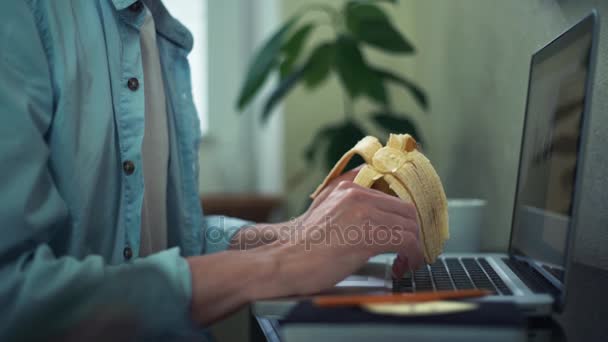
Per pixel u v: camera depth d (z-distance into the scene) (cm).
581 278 70
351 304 37
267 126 250
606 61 73
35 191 49
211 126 262
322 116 238
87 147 65
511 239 78
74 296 37
